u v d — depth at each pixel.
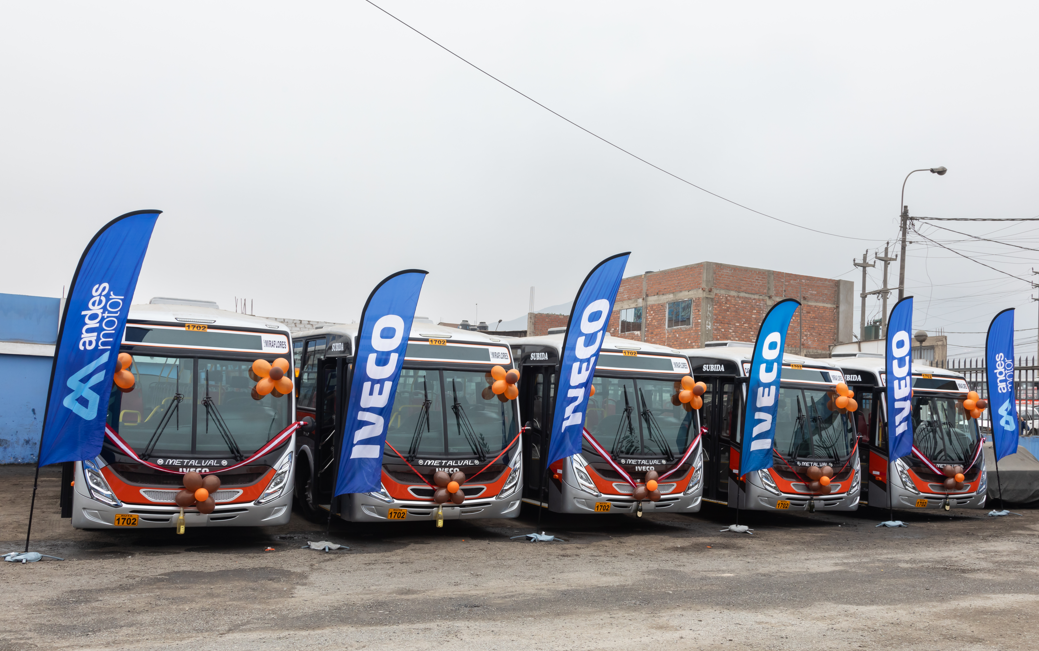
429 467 11.43
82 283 9.30
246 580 8.62
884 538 13.32
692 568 10.14
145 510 9.75
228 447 10.31
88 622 6.76
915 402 15.68
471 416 11.98
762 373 13.39
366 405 10.72
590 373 12.05
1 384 19.30
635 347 13.60
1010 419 16.41
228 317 11.20
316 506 12.90
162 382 10.22
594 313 12.06
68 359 9.24
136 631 6.55
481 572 9.55
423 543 11.61
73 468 9.93
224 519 10.17
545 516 15.06
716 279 35.75
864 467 15.98
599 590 8.65
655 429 13.20
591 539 12.55
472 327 28.20
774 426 13.46
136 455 9.77
